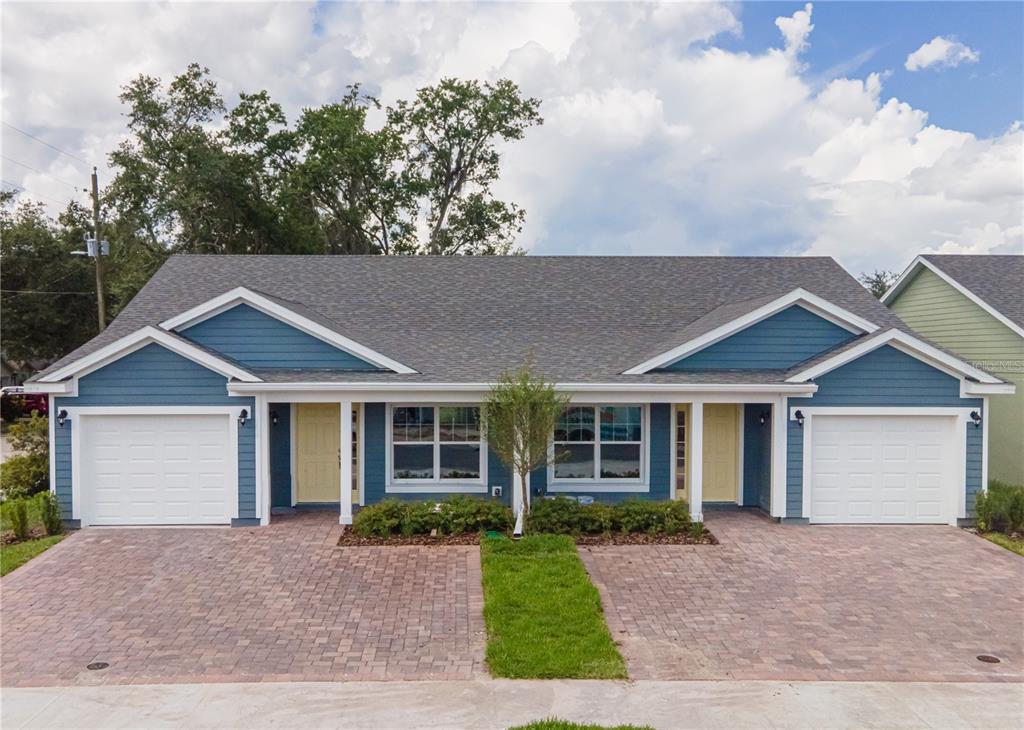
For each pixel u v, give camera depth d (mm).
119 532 13180
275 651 8203
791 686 7438
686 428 15125
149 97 31078
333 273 18984
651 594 10148
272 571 11023
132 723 6602
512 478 14945
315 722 6621
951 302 19391
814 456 14180
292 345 14445
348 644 8398
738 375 14453
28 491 16016
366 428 15016
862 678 7652
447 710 6844
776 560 11727
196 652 8172
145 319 15930
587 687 7348
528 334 16578
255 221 33812
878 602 9906
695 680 7551
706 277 19234
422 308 17547
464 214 39719
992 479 17516
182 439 13664
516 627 8695
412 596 9984
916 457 14203
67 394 13375
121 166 31219
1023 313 17344
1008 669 7922
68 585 10359
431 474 15148
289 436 14938
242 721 6641
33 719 6672
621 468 15305
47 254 36625
